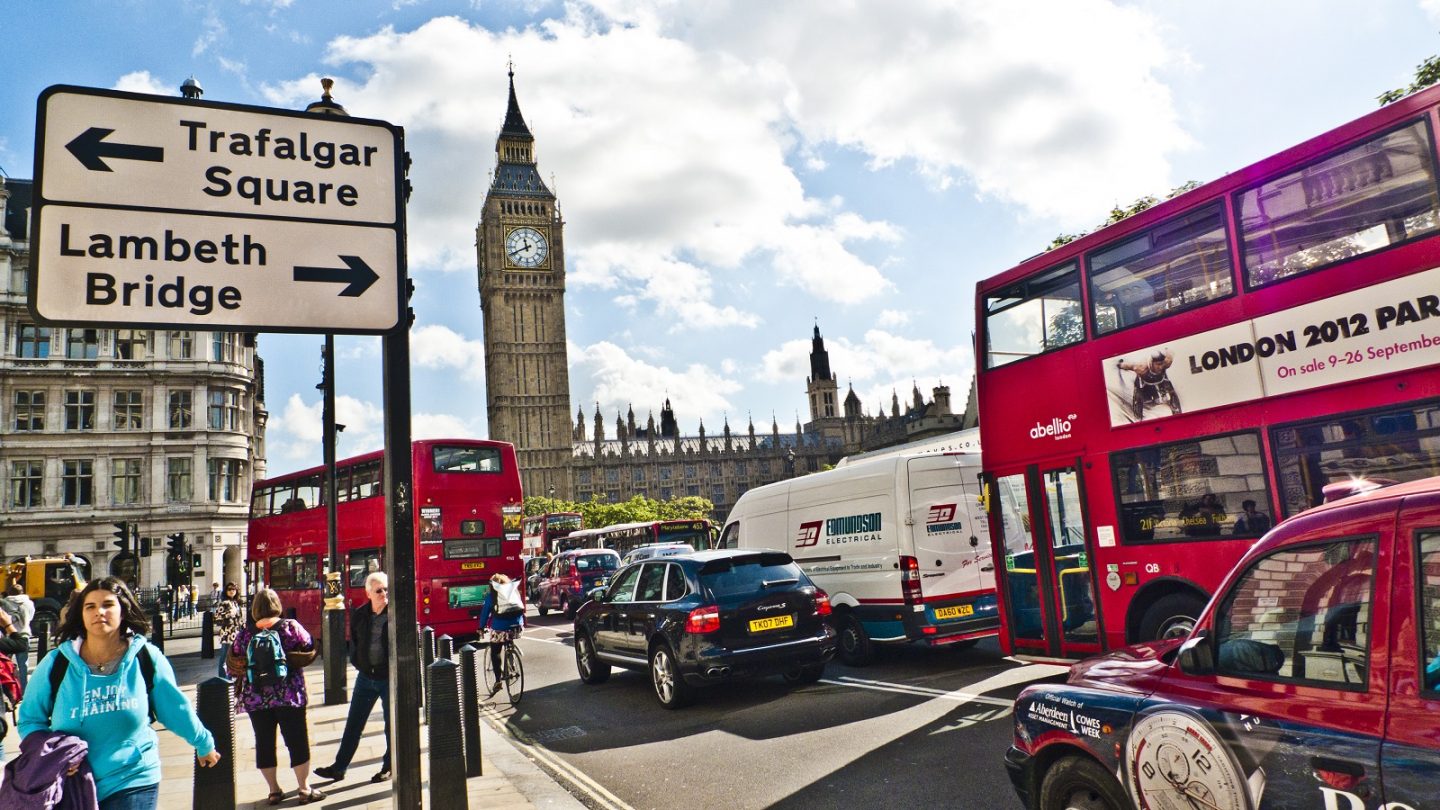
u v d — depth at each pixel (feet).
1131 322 28.94
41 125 12.93
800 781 23.26
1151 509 27.91
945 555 40.78
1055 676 34.73
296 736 23.70
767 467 569.23
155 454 149.18
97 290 12.85
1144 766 12.94
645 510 443.73
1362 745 10.19
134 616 13.57
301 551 74.74
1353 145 22.98
